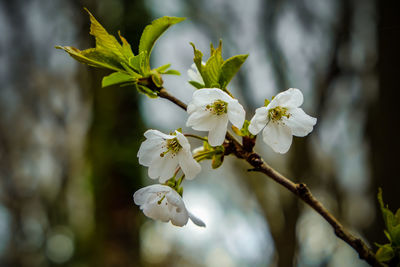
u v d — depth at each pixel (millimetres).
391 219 1229
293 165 5738
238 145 1323
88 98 6277
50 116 7656
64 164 7535
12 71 7523
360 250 1178
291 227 5758
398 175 4391
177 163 1447
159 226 7277
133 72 1343
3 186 7789
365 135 4984
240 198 7277
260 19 6016
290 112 1484
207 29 6340
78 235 6668
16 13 7012
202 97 1353
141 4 5223
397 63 4426
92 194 4992
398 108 4430
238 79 6035
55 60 7371
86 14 5793
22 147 7820
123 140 5012
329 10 5551
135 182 4969
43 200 7680
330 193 5742
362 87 5172
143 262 5055
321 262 5934
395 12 4406
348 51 5352
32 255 7629
